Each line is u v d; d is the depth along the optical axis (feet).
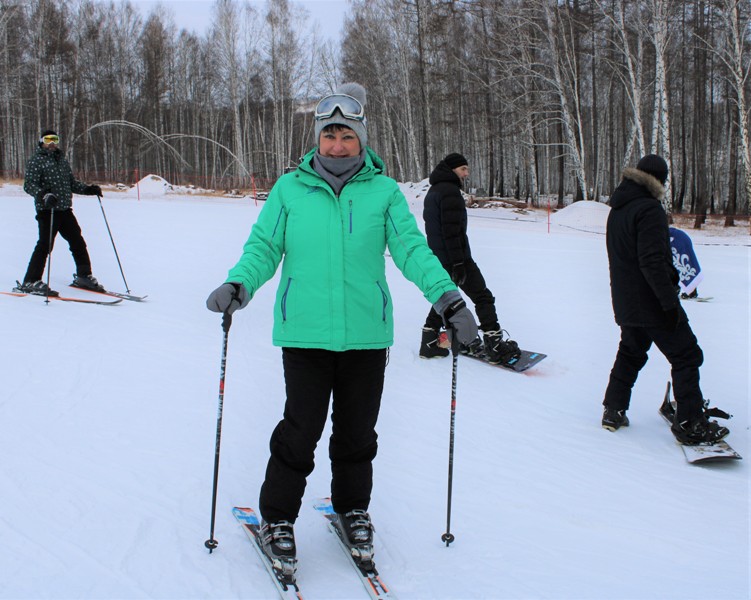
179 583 7.03
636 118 74.69
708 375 16.15
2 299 19.57
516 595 7.22
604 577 7.69
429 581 7.43
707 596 7.31
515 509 9.38
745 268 37.24
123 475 9.46
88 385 13.05
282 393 13.53
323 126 7.44
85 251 21.95
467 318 7.29
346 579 7.34
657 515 9.41
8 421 10.92
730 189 91.04
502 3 98.17
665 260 11.43
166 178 150.92
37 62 133.08
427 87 109.70
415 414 13.05
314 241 7.32
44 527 7.91
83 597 6.64
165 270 27.27
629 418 13.41
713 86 109.50
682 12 91.20
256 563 7.54
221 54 143.74
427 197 16.51
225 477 9.69
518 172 117.80
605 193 128.77
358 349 7.33
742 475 10.93
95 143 163.94
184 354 15.76
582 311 23.36
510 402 14.07
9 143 128.06
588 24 92.07
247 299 7.15
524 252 40.98
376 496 9.54
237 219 51.39
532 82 92.02
